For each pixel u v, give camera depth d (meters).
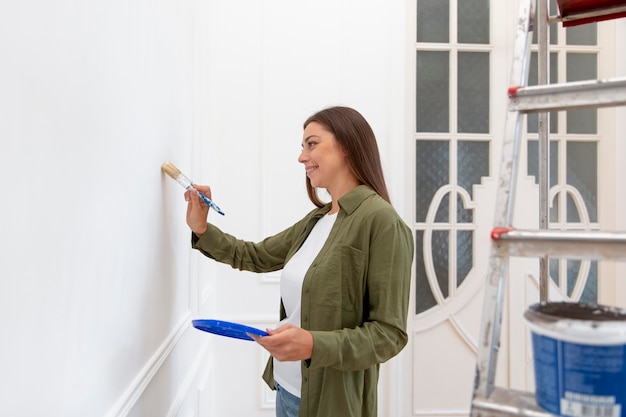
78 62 0.65
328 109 1.18
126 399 0.84
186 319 1.44
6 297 0.47
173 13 1.26
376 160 1.17
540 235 0.56
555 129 2.24
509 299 2.24
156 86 1.08
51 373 0.57
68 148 0.62
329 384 1.03
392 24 2.16
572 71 2.26
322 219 1.26
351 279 1.04
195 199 1.25
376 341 0.95
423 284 2.25
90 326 0.70
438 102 2.24
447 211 2.24
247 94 2.14
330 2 2.15
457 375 2.24
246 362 2.14
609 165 2.24
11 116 0.48
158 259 1.11
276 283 2.15
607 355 0.48
